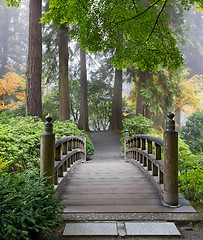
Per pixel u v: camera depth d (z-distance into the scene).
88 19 3.91
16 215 1.75
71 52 16.30
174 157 2.75
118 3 3.89
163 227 2.21
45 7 10.96
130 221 2.36
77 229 2.17
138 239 2.05
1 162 3.64
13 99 17.56
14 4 3.69
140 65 4.71
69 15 3.93
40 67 8.02
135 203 2.89
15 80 14.57
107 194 3.30
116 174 4.82
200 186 3.35
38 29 8.02
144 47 4.41
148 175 4.29
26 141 4.64
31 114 7.68
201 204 2.82
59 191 3.46
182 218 2.38
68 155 4.48
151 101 13.34
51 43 13.66
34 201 2.00
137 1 3.98
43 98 18.42
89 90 20.94
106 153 12.52
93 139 16.62
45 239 2.04
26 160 4.50
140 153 5.09
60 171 3.97
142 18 3.88
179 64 4.32
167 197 2.76
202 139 10.69
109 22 3.95
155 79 14.77
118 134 17.50
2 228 1.62
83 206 2.77
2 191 1.88
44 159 2.77
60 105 12.05
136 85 18.20
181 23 15.06
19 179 2.15
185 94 15.58
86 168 5.91
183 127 11.82
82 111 18.36
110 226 2.23
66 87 12.02
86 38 4.12
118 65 4.86
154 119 15.86
